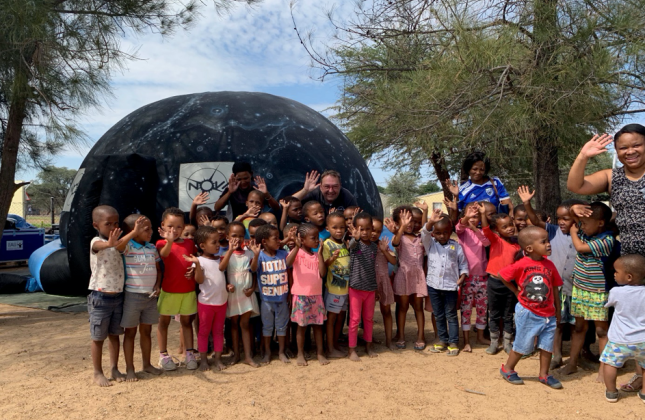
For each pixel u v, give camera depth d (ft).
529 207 16.84
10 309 24.53
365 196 25.72
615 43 21.52
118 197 21.09
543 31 21.27
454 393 12.83
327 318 16.28
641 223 12.44
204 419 11.18
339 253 16.01
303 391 12.95
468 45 21.99
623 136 12.49
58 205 155.63
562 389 13.21
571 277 15.37
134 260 13.78
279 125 24.23
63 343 17.94
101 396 12.60
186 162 22.20
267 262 15.62
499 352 16.84
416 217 17.67
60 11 21.24
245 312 15.37
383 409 11.74
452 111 23.63
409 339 18.78
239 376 14.23
